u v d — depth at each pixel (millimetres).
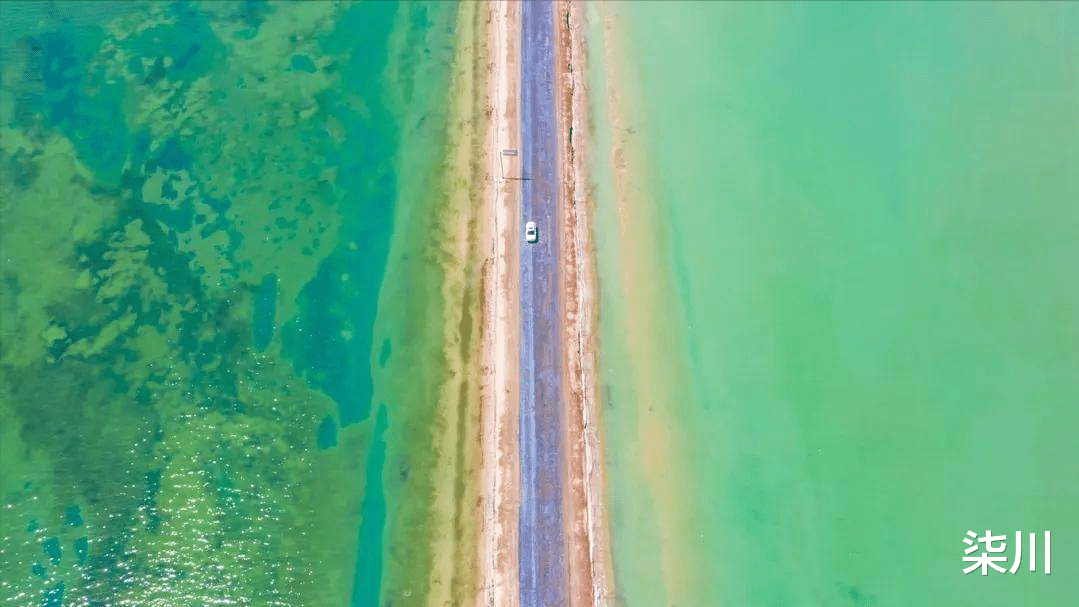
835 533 30391
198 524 30406
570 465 31062
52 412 31891
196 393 32219
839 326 33156
